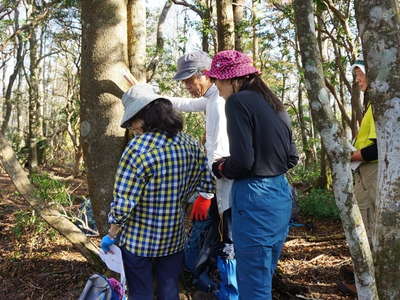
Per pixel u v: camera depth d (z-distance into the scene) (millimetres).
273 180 2340
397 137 1645
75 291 3654
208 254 3023
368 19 1648
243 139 2225
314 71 1891
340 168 1870
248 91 2328
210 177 2629
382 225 1710
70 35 15562
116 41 3127
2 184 10852
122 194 2326
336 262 4262
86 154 3236
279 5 8031
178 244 2568
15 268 4227
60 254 4523
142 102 2396
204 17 9266
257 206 2299
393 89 1629
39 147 17641
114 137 3143
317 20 8148
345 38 7797
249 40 11016
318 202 6773
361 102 7711
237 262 2432
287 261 4352
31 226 5000
